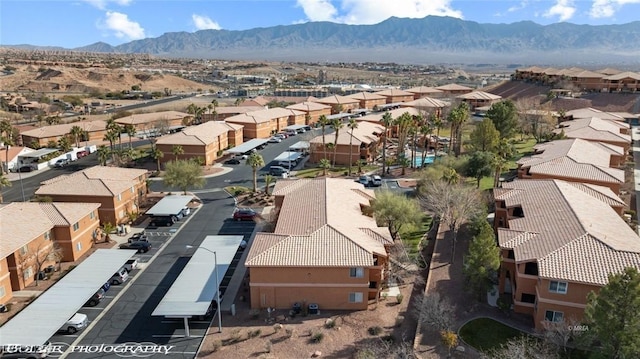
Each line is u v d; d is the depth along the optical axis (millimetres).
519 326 44125
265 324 45812
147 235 67125
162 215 70500
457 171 82438
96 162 110312
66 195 67688
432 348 41219
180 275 50469
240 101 191625
